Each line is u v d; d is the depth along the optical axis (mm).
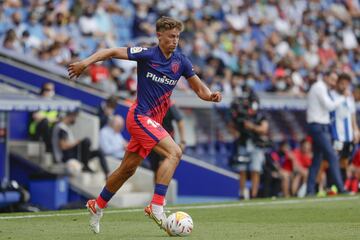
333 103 56688
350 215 39906
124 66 76250
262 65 93312
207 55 85750
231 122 63688
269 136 72312
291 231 32344
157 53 30844
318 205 46375
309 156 68000
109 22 85312
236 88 78125
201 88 31906
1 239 29750
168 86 31188
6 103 55125
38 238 29953
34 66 67438
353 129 60812
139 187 64562
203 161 69312
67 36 74938
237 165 61969
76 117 65250
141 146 30875
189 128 69500
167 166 30328
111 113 64188
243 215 40281
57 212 41688
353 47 114000
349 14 120688
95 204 31328
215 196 66562
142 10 88812
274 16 108562
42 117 63406
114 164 63688
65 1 81750
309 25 110625
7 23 74125
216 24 93812
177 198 65750
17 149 63969
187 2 99438
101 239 29453
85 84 68250
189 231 30375
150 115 30953
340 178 57531
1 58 67312
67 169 62375
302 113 74438
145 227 34094
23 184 63562
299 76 92250
